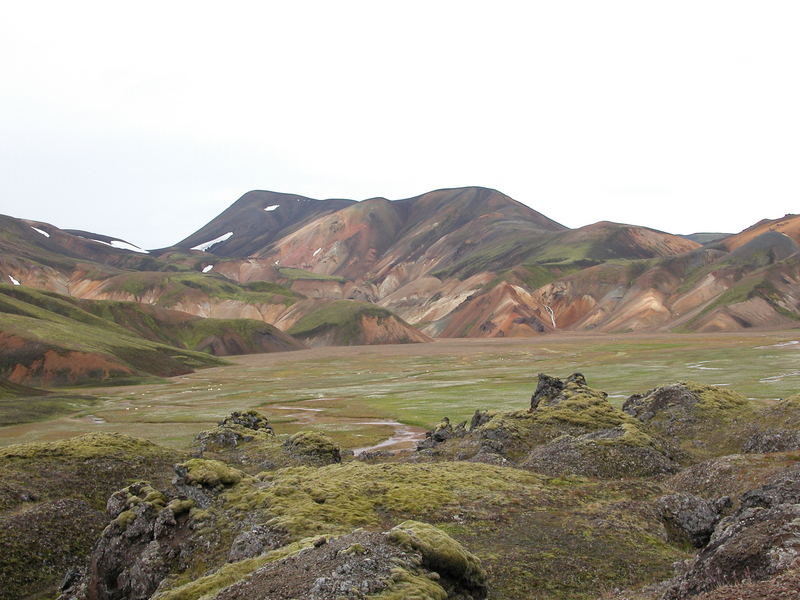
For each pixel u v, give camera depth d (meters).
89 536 44.88
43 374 183.00
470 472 45.78
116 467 55.66
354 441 83.00
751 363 149.38
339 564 21.88
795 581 16.55
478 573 24.28
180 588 24.44
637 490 41.81
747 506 30.95
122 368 192.38
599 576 28.52
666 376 133.25
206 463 39.66
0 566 39.41
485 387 134.75
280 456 62.06
